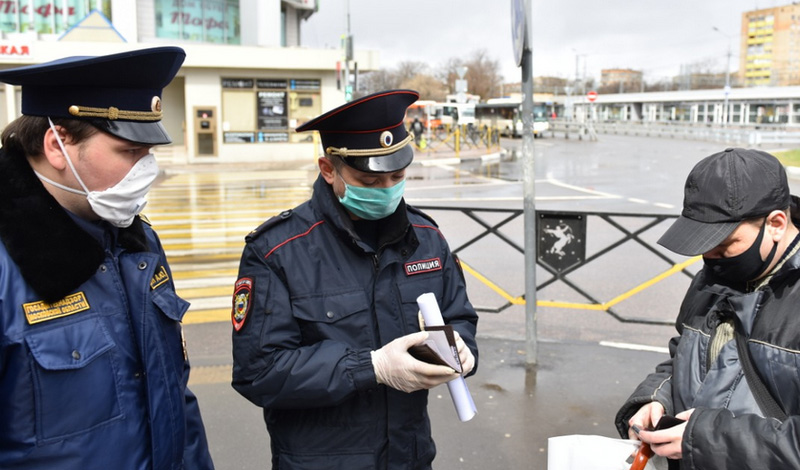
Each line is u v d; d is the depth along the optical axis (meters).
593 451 1.71
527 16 4.04
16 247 1.39
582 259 5.36
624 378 4.25
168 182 16.33
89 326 1.48
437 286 2.01
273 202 12.70
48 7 22.64
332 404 1.78
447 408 3.86
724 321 1.69
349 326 1.86
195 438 1.88
